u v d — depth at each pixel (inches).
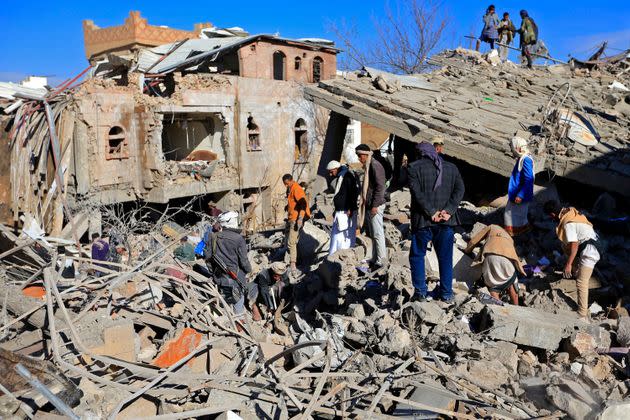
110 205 767.7
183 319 254.7
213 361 223.1
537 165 420.2
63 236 614.5
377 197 345.4
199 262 372.2
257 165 1012.5
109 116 764.0
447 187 263.4
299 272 396.8
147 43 1364.4
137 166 817.5
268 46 1051.3
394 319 265.9
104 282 264.4
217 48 1020.5
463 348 236.7
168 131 1003.3
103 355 209.9
